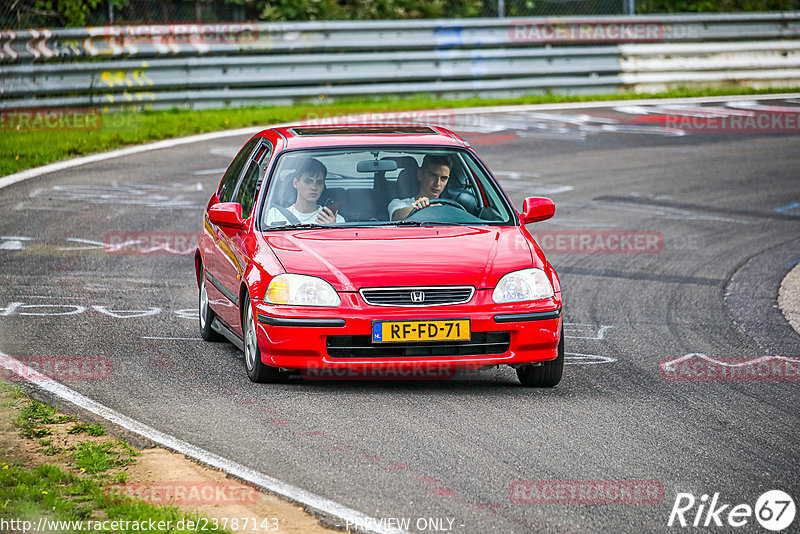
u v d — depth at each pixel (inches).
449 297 609.6
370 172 700.7
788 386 664.4
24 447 507.8
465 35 2198.6
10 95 1800.0
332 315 598.9
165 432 534.6
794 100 2316.7
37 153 1542.8
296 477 471.8
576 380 671.8
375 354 605.0
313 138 725.9
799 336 811.4
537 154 1708.9
